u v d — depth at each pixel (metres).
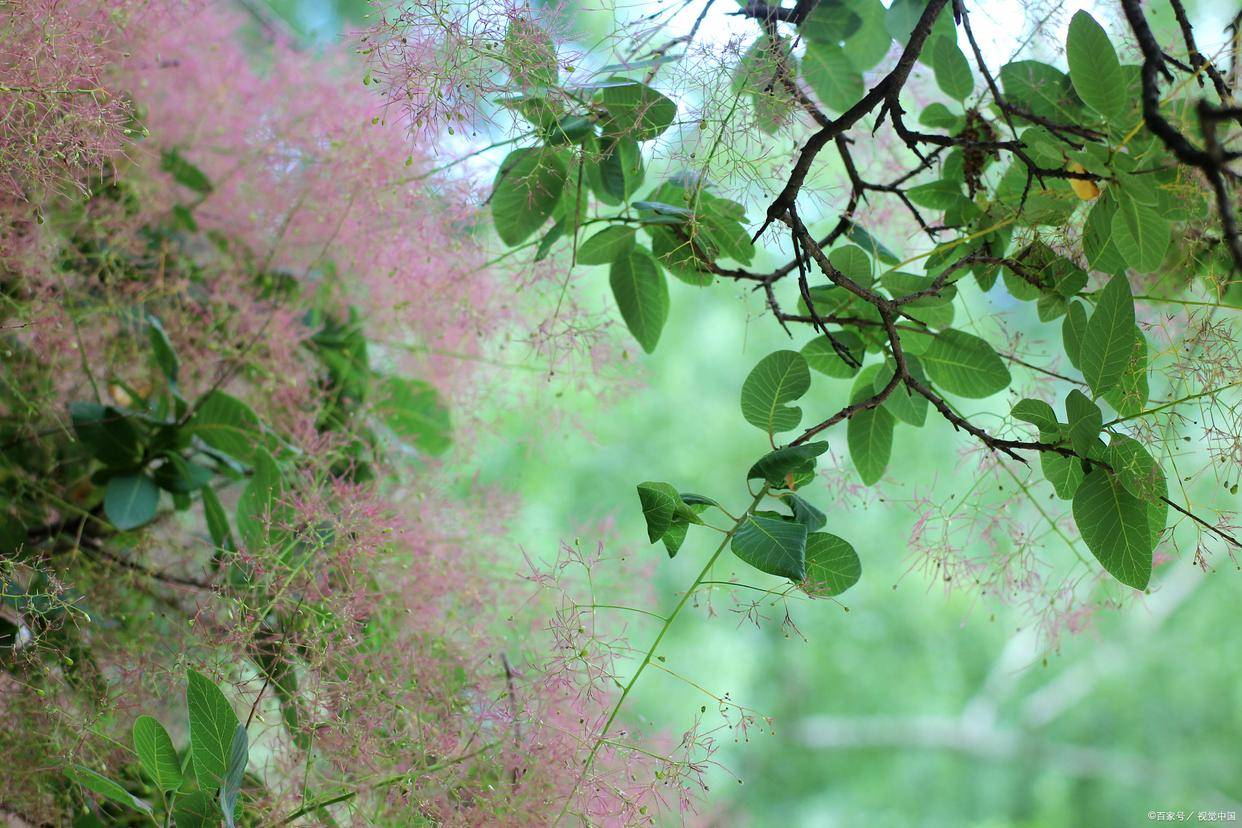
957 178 1.15
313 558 1.14
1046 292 1.08
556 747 1.07
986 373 1.08
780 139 1.09
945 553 1.10
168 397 1.21
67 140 1.07
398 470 1.31
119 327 1.27
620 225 1.11
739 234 1.09
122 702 1.10
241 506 1.14
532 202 1.12
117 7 1.17
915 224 1.25
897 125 1.06
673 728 1.18
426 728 1.11
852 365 1.04
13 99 1.04
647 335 1.14
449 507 1.27
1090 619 1.13
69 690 1.10
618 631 1.14
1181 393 1.08
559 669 1.06
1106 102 0.99
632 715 1.15
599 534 1.28
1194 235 1.10
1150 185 1.03
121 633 1.15
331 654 1.10
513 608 1.23
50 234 1.18
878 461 1.11
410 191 1.24
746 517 0.96
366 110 1.26
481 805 1.07
